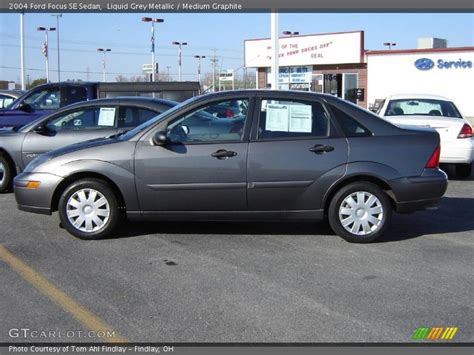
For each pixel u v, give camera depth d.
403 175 6.14
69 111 9.04
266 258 5.68
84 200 6.29
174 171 6.10
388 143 6.16
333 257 5.72
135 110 9.00
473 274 5.21
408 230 6.85
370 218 6.18
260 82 38.03
